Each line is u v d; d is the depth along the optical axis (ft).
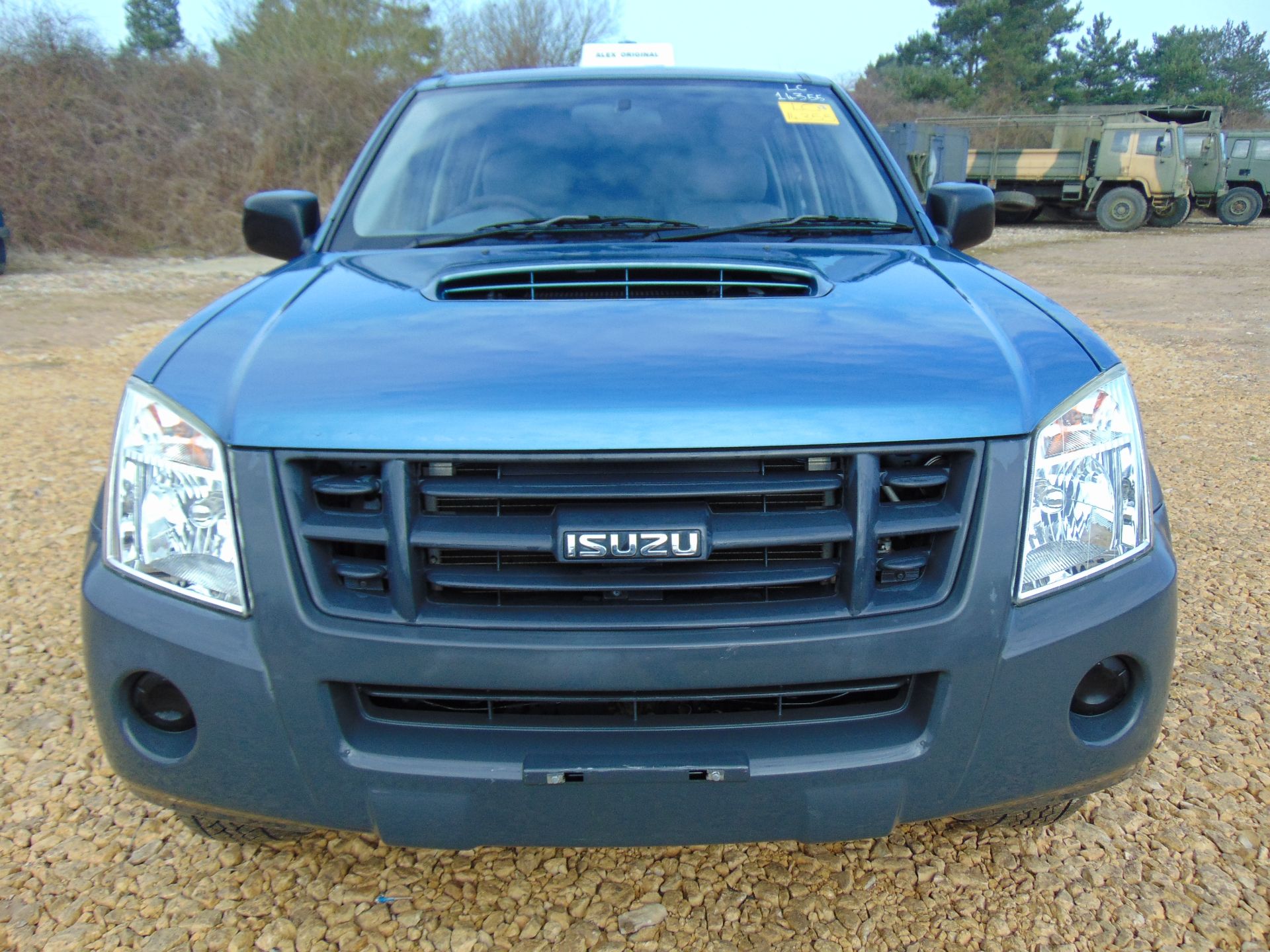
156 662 5.51
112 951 6.36
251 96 63.16
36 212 50.96
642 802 5.39
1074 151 77.71
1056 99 182.60
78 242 52.11
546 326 6.04
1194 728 8.90
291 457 5.32
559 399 5.28
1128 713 5.86
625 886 6.96
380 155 9.55
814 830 5.51
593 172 9.07
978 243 9.66
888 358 5.71
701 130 9.52
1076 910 6.72
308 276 7.42
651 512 5.17
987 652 5.38
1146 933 6.51
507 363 5.58
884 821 5.53
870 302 6.52
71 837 7.47
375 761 5.39
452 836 5.49
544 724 5.45
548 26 86.94
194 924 6.59
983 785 5.60
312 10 73.51
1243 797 7.90
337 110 64.39
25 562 12.60
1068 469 5.60
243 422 5.40
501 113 9.75
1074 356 5.97
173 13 147.43
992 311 6.46
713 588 5.39
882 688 5.44
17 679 9.73
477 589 5.36
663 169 9.11
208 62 64.64
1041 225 84.43
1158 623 5.77
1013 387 5.57
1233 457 17.90
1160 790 8.00
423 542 5.23
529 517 5.28
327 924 6.59
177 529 5.53
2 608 11.27
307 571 5.35
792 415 5.26
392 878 7.03
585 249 7.90
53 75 54.85
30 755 8.50
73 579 12.10
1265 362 27.20
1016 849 7.31
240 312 6.56
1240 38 236.84
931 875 7.05
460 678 5.24
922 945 6.42
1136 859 7.20
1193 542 13.53
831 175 9.26
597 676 5.22
